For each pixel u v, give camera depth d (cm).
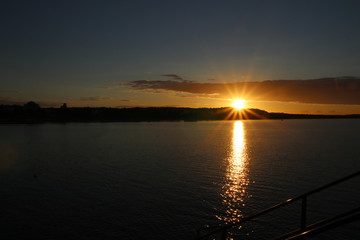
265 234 2277
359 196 3169
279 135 14638
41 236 2333
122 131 18075
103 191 3584
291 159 6119
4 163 5925
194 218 2639
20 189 3741
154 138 12588
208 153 7319
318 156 6562
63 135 14762
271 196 3262
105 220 2628
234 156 6688
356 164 5409
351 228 2355
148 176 4431
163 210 2847
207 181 4031
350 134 15225
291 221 2508
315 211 2734
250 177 4262
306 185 3753
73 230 2428
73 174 4691
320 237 2223
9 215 2781
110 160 6194
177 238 2261
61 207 2992
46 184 4003
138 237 2289
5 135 14950
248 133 16375
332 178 4166
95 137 13325
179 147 8862
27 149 8619
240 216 2662
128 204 3050
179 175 4469
